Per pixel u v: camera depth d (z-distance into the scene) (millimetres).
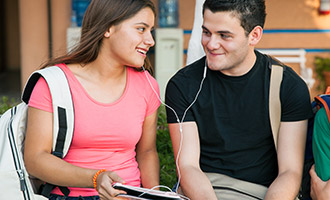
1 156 2211
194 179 2369
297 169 2396
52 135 2270
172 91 2543
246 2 2309
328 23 6777
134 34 2295
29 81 2285
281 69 2475
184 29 6660
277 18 6773
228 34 2328
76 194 2336
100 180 2115
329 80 6477
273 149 2525
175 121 2529
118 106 2371
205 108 2490
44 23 6496
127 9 2277
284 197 2283
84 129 2295
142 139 2607
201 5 3244
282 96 2447
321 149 2307
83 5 6422
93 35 2330
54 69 2311
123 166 2430
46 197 2291
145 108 2494
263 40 6832
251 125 2467
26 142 2268
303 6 6754
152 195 2010
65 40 6328
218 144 2500
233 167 2494
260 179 2498
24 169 2217
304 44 6828
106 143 2361
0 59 11469
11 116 2322
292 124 2459
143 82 2498
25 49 6551
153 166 2590
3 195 2201
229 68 2412
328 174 2287
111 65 2379
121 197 2111
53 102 2225
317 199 2332
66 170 2201
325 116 2283
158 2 6309
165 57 6191
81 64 2396
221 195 2438
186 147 2480
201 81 2508
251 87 2457
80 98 2299
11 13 11734
